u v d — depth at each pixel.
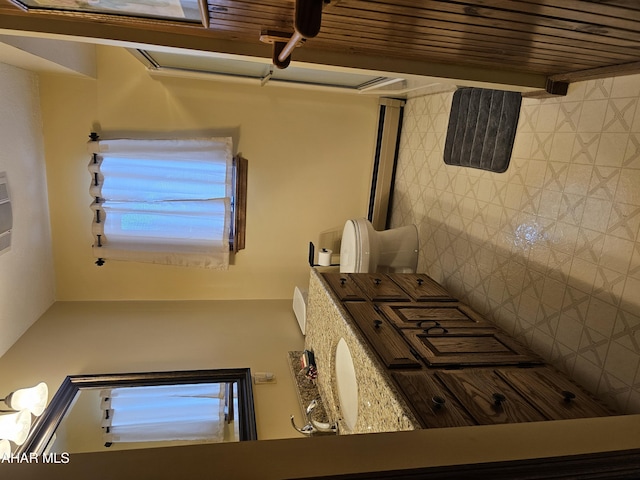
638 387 1.41
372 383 1.48
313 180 3.53
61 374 2.42
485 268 2.26
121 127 3.09
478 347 1.63
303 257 3.67
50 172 3.06
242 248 3.48
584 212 1.64
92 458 0.49
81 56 2.72
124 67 3.00
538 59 1.45
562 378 1.45
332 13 1.08
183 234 3.27
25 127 2.74
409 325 1.78
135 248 3.25
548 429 0.65
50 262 3.18
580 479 0.58
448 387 1.34
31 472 0.46
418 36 1.26
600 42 1.17
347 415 1.87
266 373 2.54
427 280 2.39
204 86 3.14
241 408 2.32
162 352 2.72
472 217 2.39
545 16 0.98
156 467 0.49
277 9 1.07
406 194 3.31
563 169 1.75
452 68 1.66
